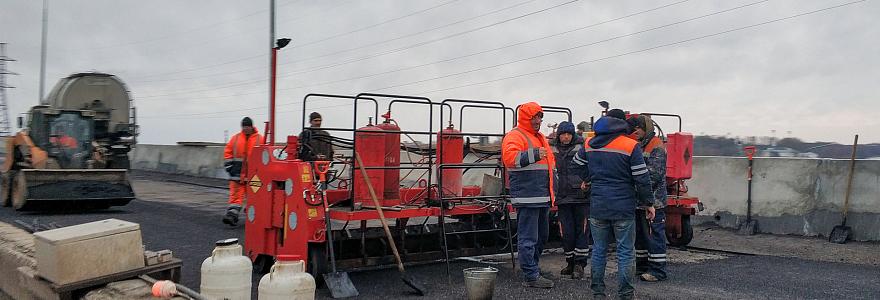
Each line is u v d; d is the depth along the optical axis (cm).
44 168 1337
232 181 1099
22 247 612
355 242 686
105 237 498
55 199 1277
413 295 618
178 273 539
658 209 686
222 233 1029
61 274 476
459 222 777
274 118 886
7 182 1411
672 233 918
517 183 639
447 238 745
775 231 1016
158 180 2375
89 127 1451
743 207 1065
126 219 1206
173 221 1184
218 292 453
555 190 677
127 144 1583
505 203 722
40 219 1185
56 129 1401
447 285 661
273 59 904
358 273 726
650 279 684
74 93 1528
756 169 1050
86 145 1441
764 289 647
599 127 574
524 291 630
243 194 1107
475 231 720
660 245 689
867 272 740
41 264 502
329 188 782
